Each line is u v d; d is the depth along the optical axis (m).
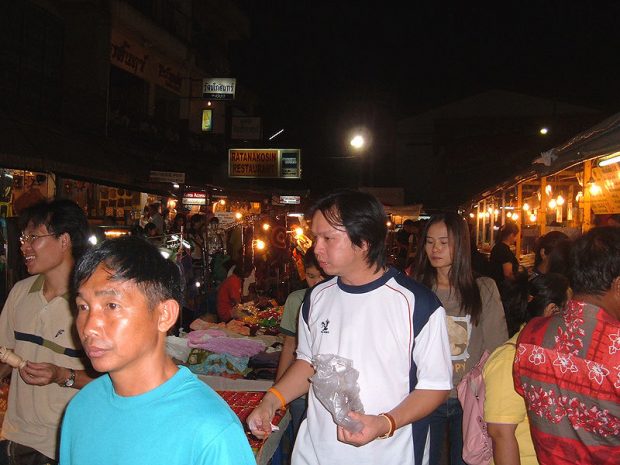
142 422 1.40
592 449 1.82
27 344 2.77
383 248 2.29
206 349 4.48
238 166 21.09
